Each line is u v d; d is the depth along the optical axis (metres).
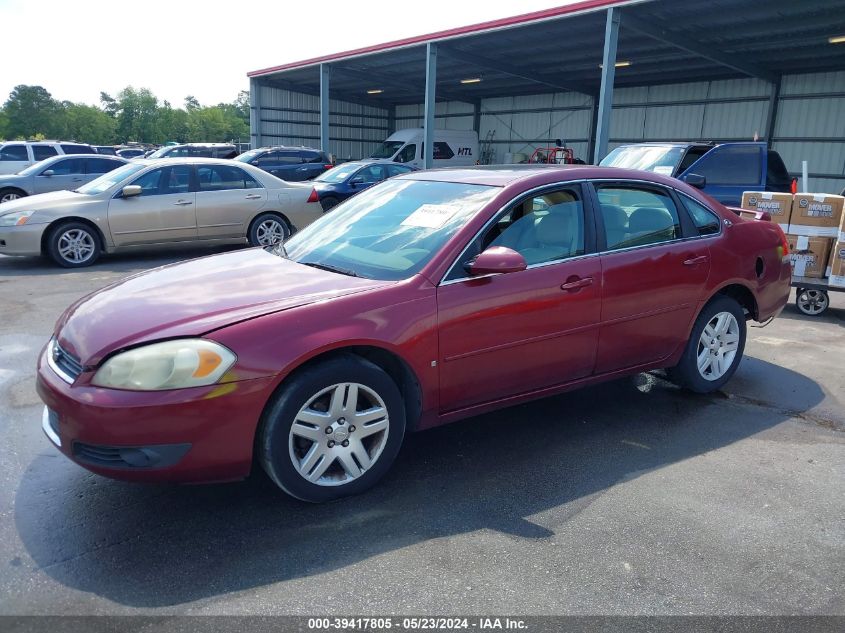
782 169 10.33
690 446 3.92
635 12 14.79
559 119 26.98
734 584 2.63
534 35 17.78
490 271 3.34
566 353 3.84
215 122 127.38
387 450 3.28
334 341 3.00
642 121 24.33
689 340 4.49
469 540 2.90
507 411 4.44
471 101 29.86
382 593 2.53
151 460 2.73
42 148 19.16
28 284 8.20
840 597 2.57
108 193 9.62
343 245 3.88
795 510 3.21
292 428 2.97
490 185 3.86
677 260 4.25
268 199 10.80
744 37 16.64
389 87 28.39
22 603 2.45
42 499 3.20
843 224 6.93
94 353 2.83
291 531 2.95
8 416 4.20
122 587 2.55
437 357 3.34
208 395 2.75
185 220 10.11
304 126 30.61
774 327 6.86
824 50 17.48
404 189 4.26
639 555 2.81
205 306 3.10
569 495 3.31
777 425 4.27
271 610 2.43
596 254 3.92
